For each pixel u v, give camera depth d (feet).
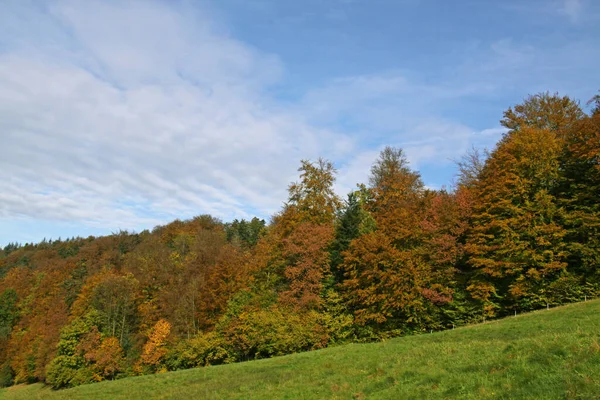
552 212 124.36
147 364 176.04
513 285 124.47
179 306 185.68
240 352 154.10
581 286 119.14
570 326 77.66
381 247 137.39
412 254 135.13
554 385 35.14
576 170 133.08
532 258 120.26
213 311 177.06
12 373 256.32
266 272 172.04
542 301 121.90
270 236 195.62
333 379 61.93
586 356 39.96
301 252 150.20
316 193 189.16
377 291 136.56
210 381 90.02
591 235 120.16
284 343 134.00
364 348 93.71
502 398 35.81
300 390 59.16
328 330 139.13
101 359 183.52
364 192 217.15
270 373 83.46
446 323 136.56
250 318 148.97
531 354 45.78
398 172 205.87
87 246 350.23
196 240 267.59
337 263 159.02
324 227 166.09
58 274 288.51
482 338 84.02
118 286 208.23
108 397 94.17
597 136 122.21
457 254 135.64
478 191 145.69
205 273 197.06
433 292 127.95
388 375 54.70
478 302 131.95
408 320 130.11
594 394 31.83
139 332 198.29
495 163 145.48
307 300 142.72
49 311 247.29
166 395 82.17
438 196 164.66
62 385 193.36
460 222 139.13
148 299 213.05
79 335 197.77
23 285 307.58
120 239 359.25
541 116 171.32
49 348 217.15
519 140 138.51
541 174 130.11
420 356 62.85
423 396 42.60
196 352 159.43
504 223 125.08
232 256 195.52
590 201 127.44
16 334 264.52
